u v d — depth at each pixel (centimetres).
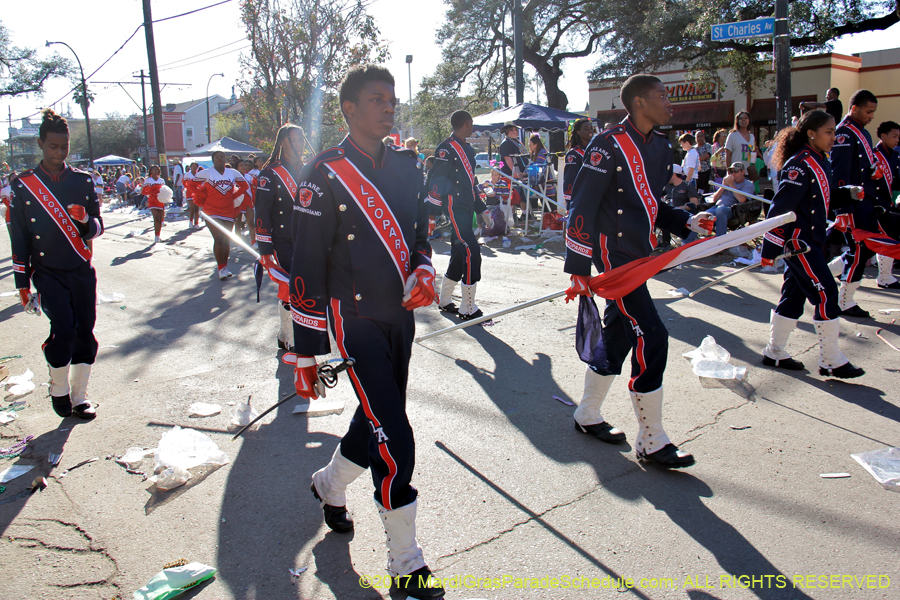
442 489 317
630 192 322
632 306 323
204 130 7112
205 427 404
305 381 244
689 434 368
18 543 285
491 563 260
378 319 243
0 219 2086
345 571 259
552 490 315
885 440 353
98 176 3328
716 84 2266
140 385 486
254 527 292
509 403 424
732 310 624
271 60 1922
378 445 236
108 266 1090
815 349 502
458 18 2725
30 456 373
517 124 1435
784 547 265
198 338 613
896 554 258
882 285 689
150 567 265
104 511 309
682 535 275
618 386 446
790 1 1728
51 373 420
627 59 2239
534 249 1044
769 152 997
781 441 356
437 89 2962
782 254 405
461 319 632
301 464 351
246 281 905
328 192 234
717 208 889
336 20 1908
